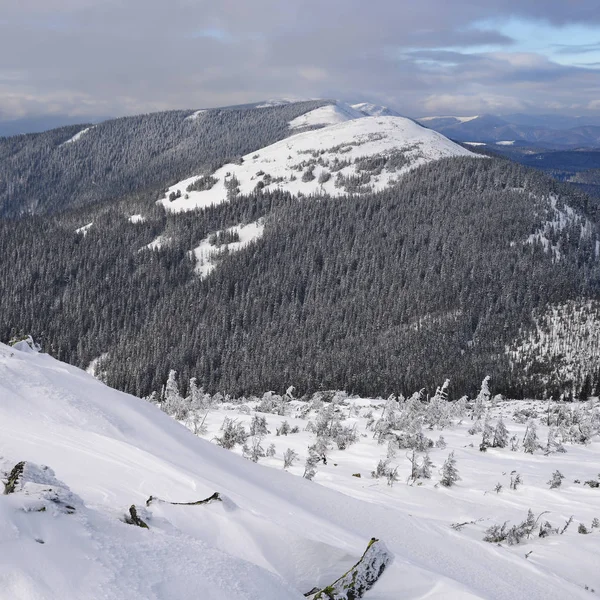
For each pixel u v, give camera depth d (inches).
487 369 4037.9
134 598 151.6
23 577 142.5
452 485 982.4
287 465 1036.5
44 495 183.0
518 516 812.0
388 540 472.1
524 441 1296.8
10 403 553.0
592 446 1416.1
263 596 177.5
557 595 425.7
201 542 196.7
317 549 271.7
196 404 1665.8
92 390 666.8
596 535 722.8
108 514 211.5
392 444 1154.7
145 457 434.9
